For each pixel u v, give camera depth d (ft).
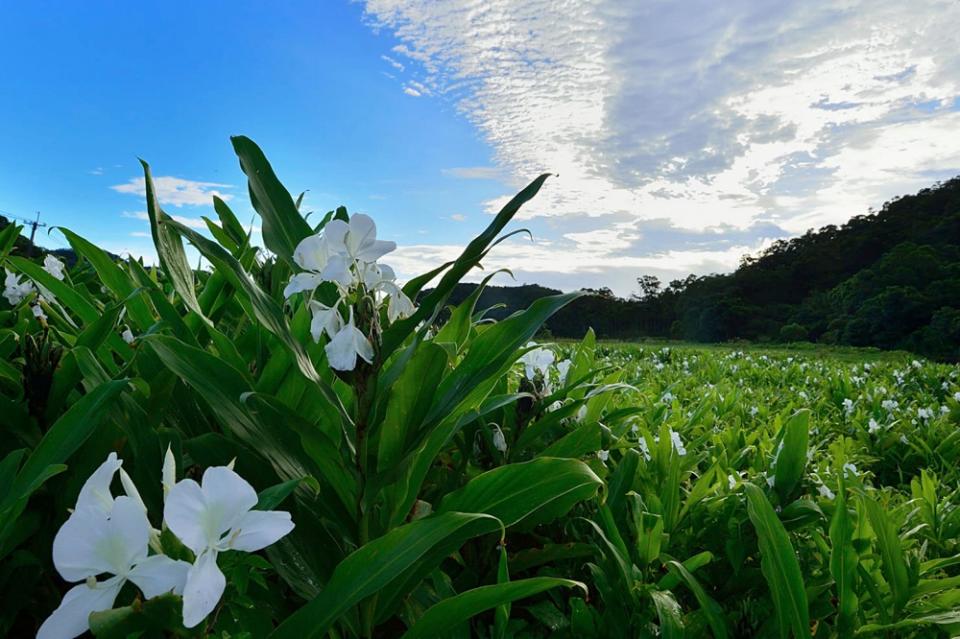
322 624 3.45
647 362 34.83
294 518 4.88
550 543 7.41
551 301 5.57
